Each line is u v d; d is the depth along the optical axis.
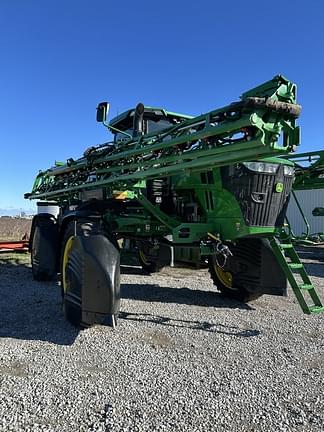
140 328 4.09
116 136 6.76
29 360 3.17
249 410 2.50
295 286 4.29
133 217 5.43
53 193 7.29
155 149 4.28
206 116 3.70
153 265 7.62
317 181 5.88
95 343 3.60
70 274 4.05
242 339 3.85
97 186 5.75
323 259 11.73
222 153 3.64
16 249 10.15
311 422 2.38
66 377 2.88
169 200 5.58
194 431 2.25
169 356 3.35
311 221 18.41
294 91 3.38
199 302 5.38
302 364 3.25
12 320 4.28
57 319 4.32
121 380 2.86
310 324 4.39
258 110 3.24
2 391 2.64
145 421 2.33
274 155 3.45
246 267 5.19
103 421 2.32
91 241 3.89
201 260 5.64
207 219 4.95
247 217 4.44
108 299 3.68
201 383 2.85
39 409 2.43
